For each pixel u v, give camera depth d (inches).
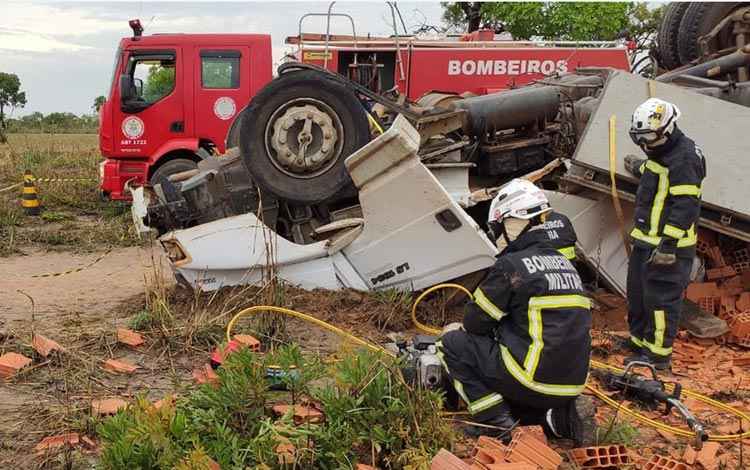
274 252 247.0
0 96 1913.1
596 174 247.4
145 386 188.9
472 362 155.3
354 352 168.4
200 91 478.6
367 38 528.1
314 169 249.1
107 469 124.9
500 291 147.1
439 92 362.9
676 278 206.5
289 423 135.0
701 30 378.6
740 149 240.1
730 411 181.2
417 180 236.5
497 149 270.7
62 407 170.7
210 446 132.5
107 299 282.4
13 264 362.0
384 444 140.3
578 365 147.9
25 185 499.8
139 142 482.0
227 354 159.5
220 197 261.4
